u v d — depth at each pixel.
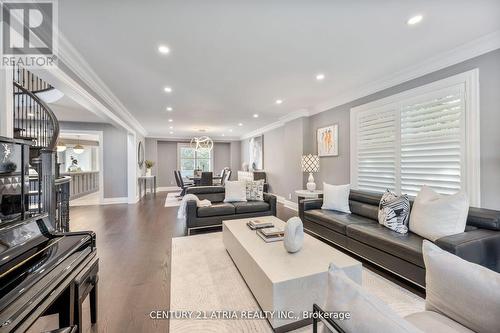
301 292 1.56
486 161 2.33
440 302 1.07
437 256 1.12
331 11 1.81
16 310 0.84
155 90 3.69
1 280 0.96
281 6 1.75
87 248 1.46
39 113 3.81
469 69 2.44
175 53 2.47
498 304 0.89
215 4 1.72
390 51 2.49
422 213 2.26
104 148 6.45
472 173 2.43
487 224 1.96
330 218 3.02
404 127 3.14
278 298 1.51
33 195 2.26
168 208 5.76
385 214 2.58
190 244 3.18
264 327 1.59
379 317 0.65
